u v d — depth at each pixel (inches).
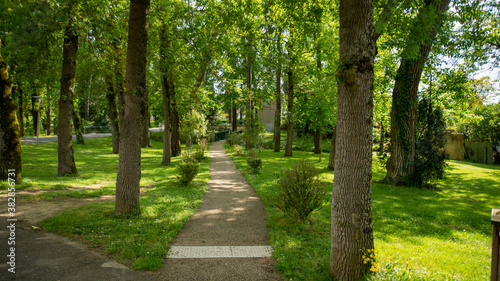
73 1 329.1
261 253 201.2
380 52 732.0
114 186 436.8
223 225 269.0
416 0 273.1
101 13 393.4
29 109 1508.4
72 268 161.2
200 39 427.2
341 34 161.3
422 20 277.6
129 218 256.4
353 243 155.3
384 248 213.3
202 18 443.5
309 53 867.4
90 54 445.7
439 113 538.6
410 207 371.6
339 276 157.2
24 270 154.6
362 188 156.9
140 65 258.5
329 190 453.4
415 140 535.2
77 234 211.6
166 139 740.7
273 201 371.9
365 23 153.5
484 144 999.6
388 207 366.0
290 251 199.2
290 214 275.9
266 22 445.1
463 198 448.1
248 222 281.7
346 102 159.0
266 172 651.5
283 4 374.3
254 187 475.2
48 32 355.3
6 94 364.2
